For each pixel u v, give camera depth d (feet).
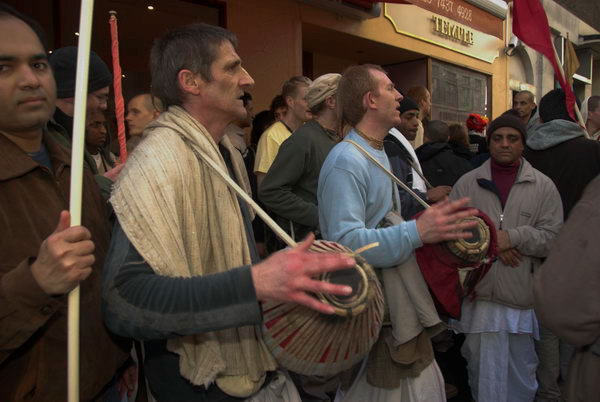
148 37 15.70
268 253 9.62
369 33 23.44
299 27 20.02
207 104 4.45
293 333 4.03
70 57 6.73
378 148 6.36
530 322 8.50
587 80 45.09
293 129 11.41
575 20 40.93
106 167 8.20
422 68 28.04
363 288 3.89
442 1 19.51
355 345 4.17
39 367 3.91
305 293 3.45
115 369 4.53
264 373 4.51
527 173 8.97
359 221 5.64
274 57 19.27
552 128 10.28
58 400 3.98
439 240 5.27
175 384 4.32
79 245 3.21
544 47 10.96
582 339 4.06
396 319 5.75
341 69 28.04
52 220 4.02
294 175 8.74
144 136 4.37
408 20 25.82
